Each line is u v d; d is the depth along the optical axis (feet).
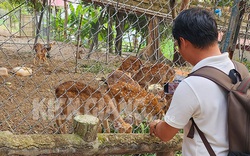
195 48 3.91
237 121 3.65
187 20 3.84
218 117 3.79
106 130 9.27
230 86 3.79
